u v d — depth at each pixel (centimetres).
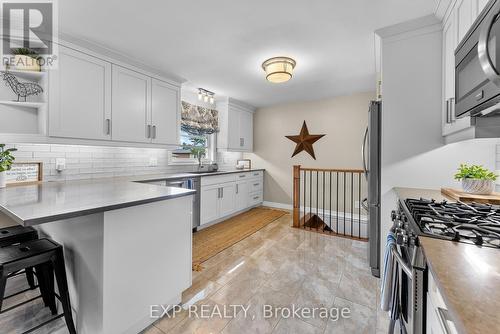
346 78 314
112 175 286
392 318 114
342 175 411
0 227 202
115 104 248
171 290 163
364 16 177
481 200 134
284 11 172
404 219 117
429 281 81
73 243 144
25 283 191
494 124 112
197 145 418
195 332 145
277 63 249
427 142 184
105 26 193
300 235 320
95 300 128
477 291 49
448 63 162
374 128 212
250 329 148
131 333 140
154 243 151
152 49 234
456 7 148
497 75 76
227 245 283
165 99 303
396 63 193
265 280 204
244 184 438
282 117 475
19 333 140
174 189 180
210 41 217
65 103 211
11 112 201
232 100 439
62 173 241
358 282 202
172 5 167
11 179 205
